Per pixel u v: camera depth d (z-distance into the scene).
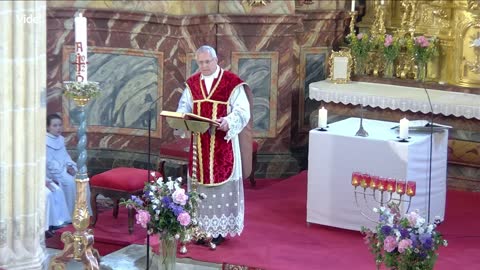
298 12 13.40
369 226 10.28
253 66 12.87
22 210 8.73
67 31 12.73
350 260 9.61
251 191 12.24
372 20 13.81
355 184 9.59
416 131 10.53
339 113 12.97
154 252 9.74
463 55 13.00
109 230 10.61
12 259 8.73
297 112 13.55
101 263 9.61
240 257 9.56
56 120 11.18
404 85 13.27
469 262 9.61
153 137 12.70
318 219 10.60
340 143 10.34
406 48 13.38
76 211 8.74
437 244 8.25
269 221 10.85
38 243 8.90
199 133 9.70
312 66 13.59
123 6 12.60
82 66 8.34
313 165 10.55
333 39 13.70
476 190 12.42
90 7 12.68
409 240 8.09
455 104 12.19
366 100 12.65
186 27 12.33
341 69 13.34
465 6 12.96
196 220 9.09
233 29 12.72
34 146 8.70
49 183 10.70
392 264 8.30
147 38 12.55
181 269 9.44
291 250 9.85
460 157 12.45
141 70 12.64
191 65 12.45
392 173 10.06
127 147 12.82
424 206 10.37
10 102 8.52
